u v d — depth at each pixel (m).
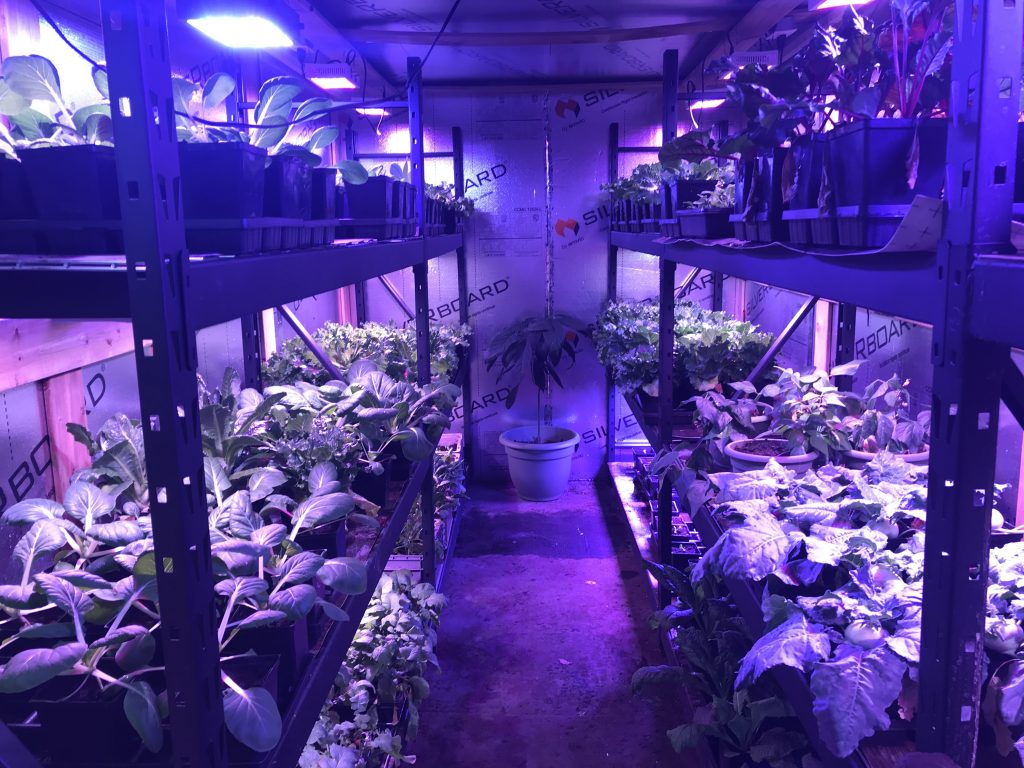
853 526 1.79
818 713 1.19
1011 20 0.83
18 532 1.83
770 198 1.60
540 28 3.66
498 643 3.62
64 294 0.91
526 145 5.43
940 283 0.94
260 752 1.12
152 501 0.93
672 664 3.17
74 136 1.32
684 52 4.23
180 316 0.91
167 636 0.97
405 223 2.69
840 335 3.01
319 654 1.41
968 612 1.00
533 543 4.77
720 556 1.67
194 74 2.82
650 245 3.28
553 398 5.80
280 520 1.77
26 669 0.99
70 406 2.00
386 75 4.77
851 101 1.27
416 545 3.87
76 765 1.15
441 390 2.84
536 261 5.60
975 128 0.86
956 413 0.94
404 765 2.62
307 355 3.59
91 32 2.14
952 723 1.03
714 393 2.75
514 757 2.85
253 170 1.23
